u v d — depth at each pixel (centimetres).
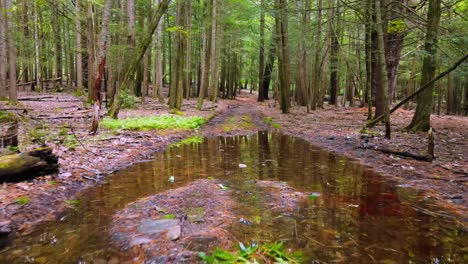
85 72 2852
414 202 413
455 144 809
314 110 2030
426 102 1027
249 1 2020
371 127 1108
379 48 855
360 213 375
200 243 293
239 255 268
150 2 2138
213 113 1691
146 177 530
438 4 900
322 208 390
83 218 356
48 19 2038
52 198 410
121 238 305
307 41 1811
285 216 362
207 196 419
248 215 362
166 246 287
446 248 292
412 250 288
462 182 486
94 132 841
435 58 966
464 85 2516
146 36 1096
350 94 2650
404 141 848
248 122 1415
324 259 271
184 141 930
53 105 1605
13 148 521
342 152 768
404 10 1248
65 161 565
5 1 1373
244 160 681
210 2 2009
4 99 1628
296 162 662
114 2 2114
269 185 483
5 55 1672
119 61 1630
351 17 1578
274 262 259
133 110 1535
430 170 565
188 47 2528
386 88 862
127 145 778
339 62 2200
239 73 3981
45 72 3091
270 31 2688
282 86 1805
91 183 489
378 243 301
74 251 285
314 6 2030
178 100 1585
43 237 311
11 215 350
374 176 546
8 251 285
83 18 1680
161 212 366
